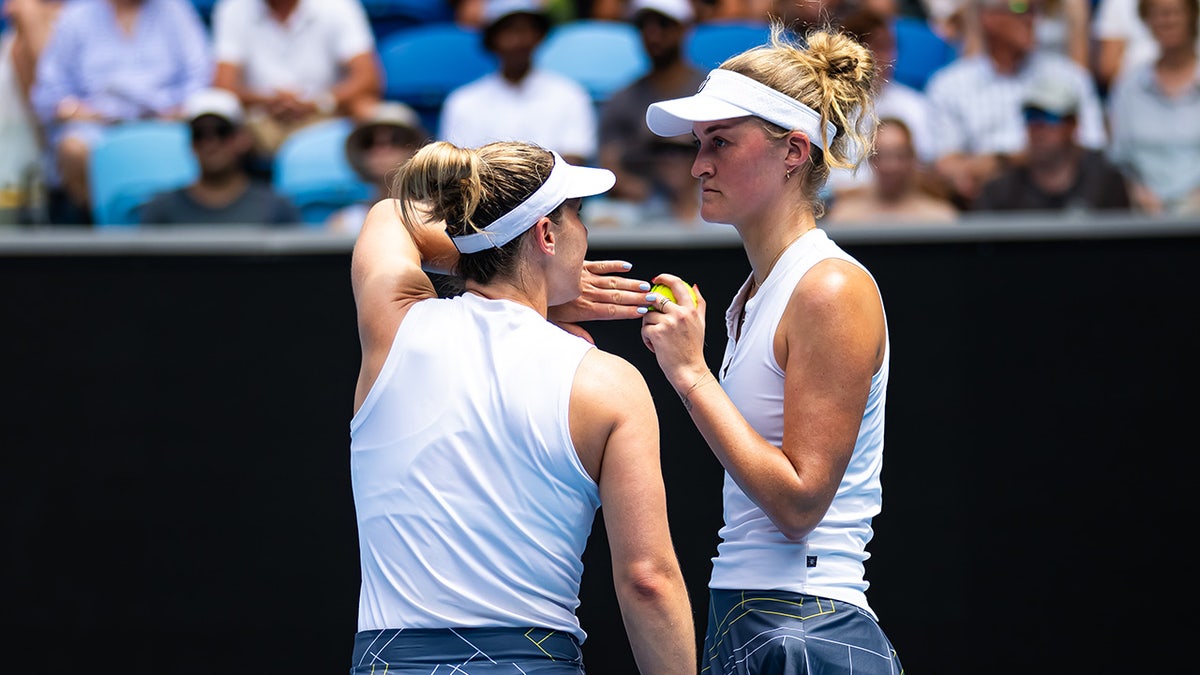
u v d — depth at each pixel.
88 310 13.44
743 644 7.27
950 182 14.71
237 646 13.16
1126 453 13.31
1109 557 13.23
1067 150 14.59
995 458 13.29
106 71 16.23
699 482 13.20
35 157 14.90
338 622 13.20
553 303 7.16
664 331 7.00
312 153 14.90
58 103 15.34
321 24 17.05
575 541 6.77
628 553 6.50
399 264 7.26
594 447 6.55
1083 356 13.41
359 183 14.88
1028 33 15.27
